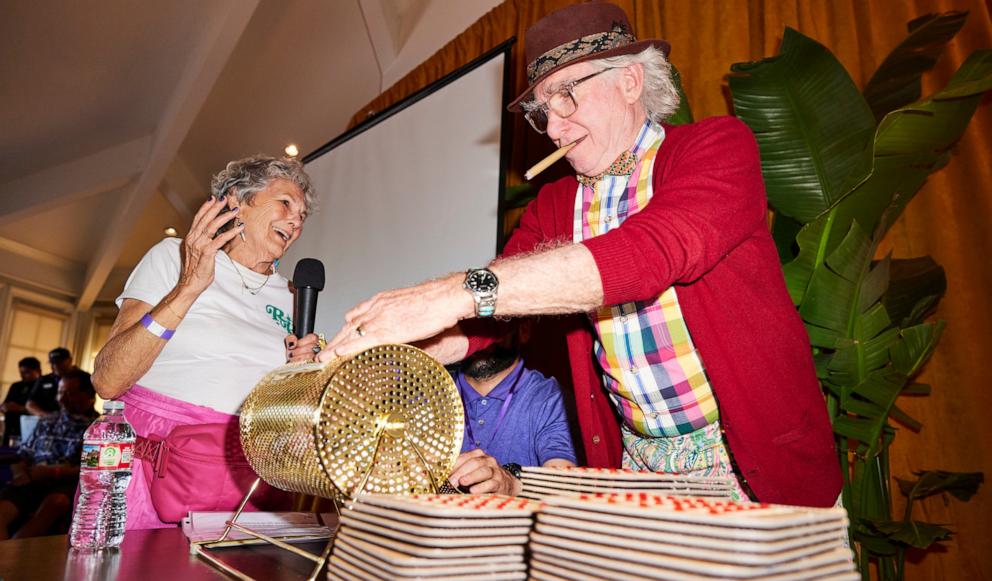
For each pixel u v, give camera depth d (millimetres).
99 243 7820
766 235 1019
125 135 5551
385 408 721
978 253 1638
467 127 2832
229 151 5500
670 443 1111
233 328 1438
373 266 3139
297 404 701
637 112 1120
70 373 4207
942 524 1548
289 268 3740
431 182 2936
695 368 1050
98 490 1068
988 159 1665
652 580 443
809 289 1522
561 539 506
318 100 4715
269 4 4020
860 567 1538
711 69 2229
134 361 1253
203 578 699
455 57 3363
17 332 7941
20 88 4586
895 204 1578
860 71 1928
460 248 2713
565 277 789
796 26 2068
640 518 472
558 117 1123
